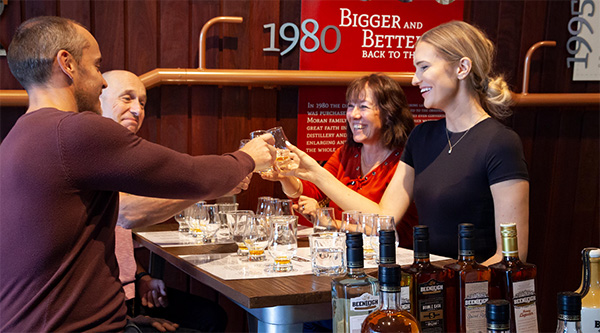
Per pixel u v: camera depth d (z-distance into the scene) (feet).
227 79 10.27
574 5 12.15
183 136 10.50
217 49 10.49
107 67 9.95
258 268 5.92
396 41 11.46
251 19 10.66
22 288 4.62
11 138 4.83
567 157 12.48
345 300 3.92
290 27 10.90
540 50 12.14
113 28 9.93
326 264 5.58
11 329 4.58
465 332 4.17
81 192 4.76
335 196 8.05
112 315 4.98
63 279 4.67
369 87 9.45
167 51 10.27
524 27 11.99
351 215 6.41
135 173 4.79
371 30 11.28
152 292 8.45
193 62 10.46
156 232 8.58
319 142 11.23
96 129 4.69
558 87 12.28
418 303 4.13
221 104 10.71
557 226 12.53
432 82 7.06
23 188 4.63
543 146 12.33
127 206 6.94
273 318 5.27
